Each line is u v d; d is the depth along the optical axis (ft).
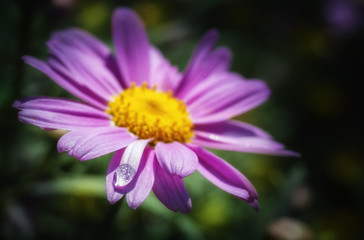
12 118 0.46
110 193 0.34
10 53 0.48
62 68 0.40
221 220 0.51
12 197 0.46
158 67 0.47
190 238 0.44
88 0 0.60
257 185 0.54
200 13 0.63
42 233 0.50
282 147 0.43
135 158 0.35
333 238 0.54
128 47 0.44
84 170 0.46
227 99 0.44
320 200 0.63
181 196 0.35
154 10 0.63
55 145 0.43
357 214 0.62
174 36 0.60
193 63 0.45
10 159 0.47
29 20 0.43
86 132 0.36
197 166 0.37
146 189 0.34
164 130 0.40
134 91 0.42
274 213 0.50
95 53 0.43
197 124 0.43
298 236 0.43
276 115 0.64
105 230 0.39
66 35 0.43
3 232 0.47
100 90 0.41
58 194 0.50
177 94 0.45
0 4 0.48
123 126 0.39
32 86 0.48
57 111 0.37
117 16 0.44
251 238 0.51
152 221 0.50
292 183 0.50
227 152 0.53
